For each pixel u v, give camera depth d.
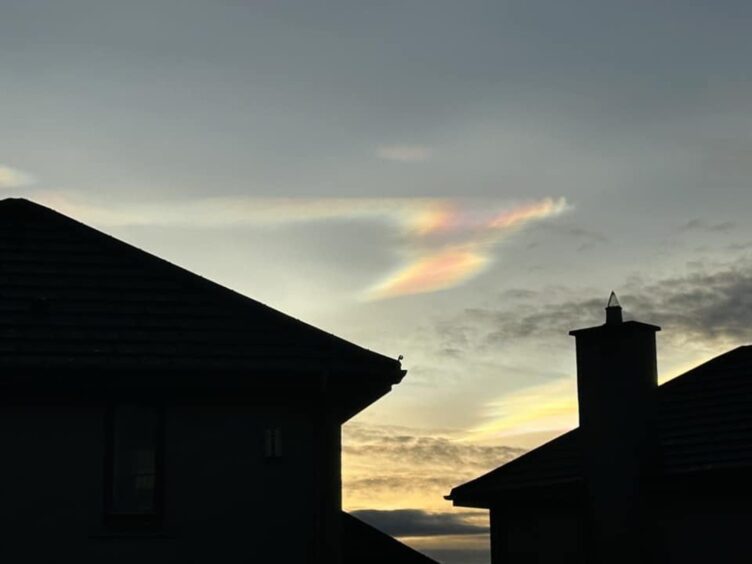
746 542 19.72
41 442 16.06
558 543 23.08
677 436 22.20
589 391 21.94
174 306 17.52
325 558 16.48
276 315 17.64
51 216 18.88
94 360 16.14
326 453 16.86
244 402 16.81
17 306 16.92
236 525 16.38
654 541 20.88
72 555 15.83
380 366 17.12
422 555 18.94
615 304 21.98
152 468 16.38
